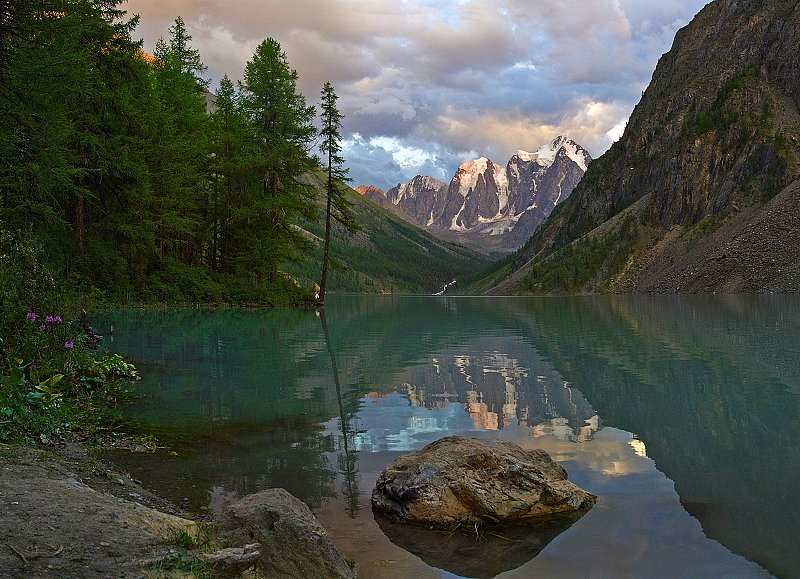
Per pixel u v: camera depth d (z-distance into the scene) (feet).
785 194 394.32
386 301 297.74
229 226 151.02
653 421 30.81
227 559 13.05
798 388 38.42
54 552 11.77
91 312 85.46
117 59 105.19
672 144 622.54
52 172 76.89
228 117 156.66
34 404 27.09
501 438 28.25
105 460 24.27
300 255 160.35
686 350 59.36
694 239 468.75
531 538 18.07
